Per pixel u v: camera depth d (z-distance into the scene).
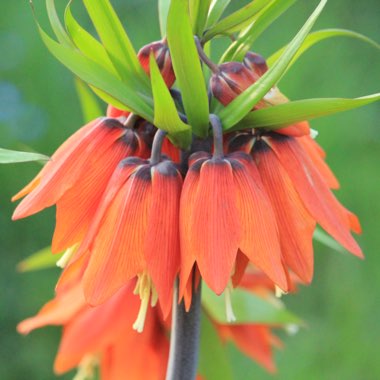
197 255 0.45
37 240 1.16
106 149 0.49
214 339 0.59
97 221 0.47
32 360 1.08
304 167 0.49
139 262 0.47
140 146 0.49
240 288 0.59
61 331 1.10
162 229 0.46
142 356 0.62
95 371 0.93
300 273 0.48
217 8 0.50
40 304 1.11
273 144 0.49
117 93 0.47
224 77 0.48
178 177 0.47
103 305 0.61
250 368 1.06
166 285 0.46
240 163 0.47
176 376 0.50
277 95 0.48
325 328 1.10
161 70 0.48
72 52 0.47
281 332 1.11
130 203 0.47
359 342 1.09
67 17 0.47
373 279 1.14
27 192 0.50
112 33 0.48
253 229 0.46
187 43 0.46
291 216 0.48
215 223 0.46
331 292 1.13
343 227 0.49
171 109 0.46
